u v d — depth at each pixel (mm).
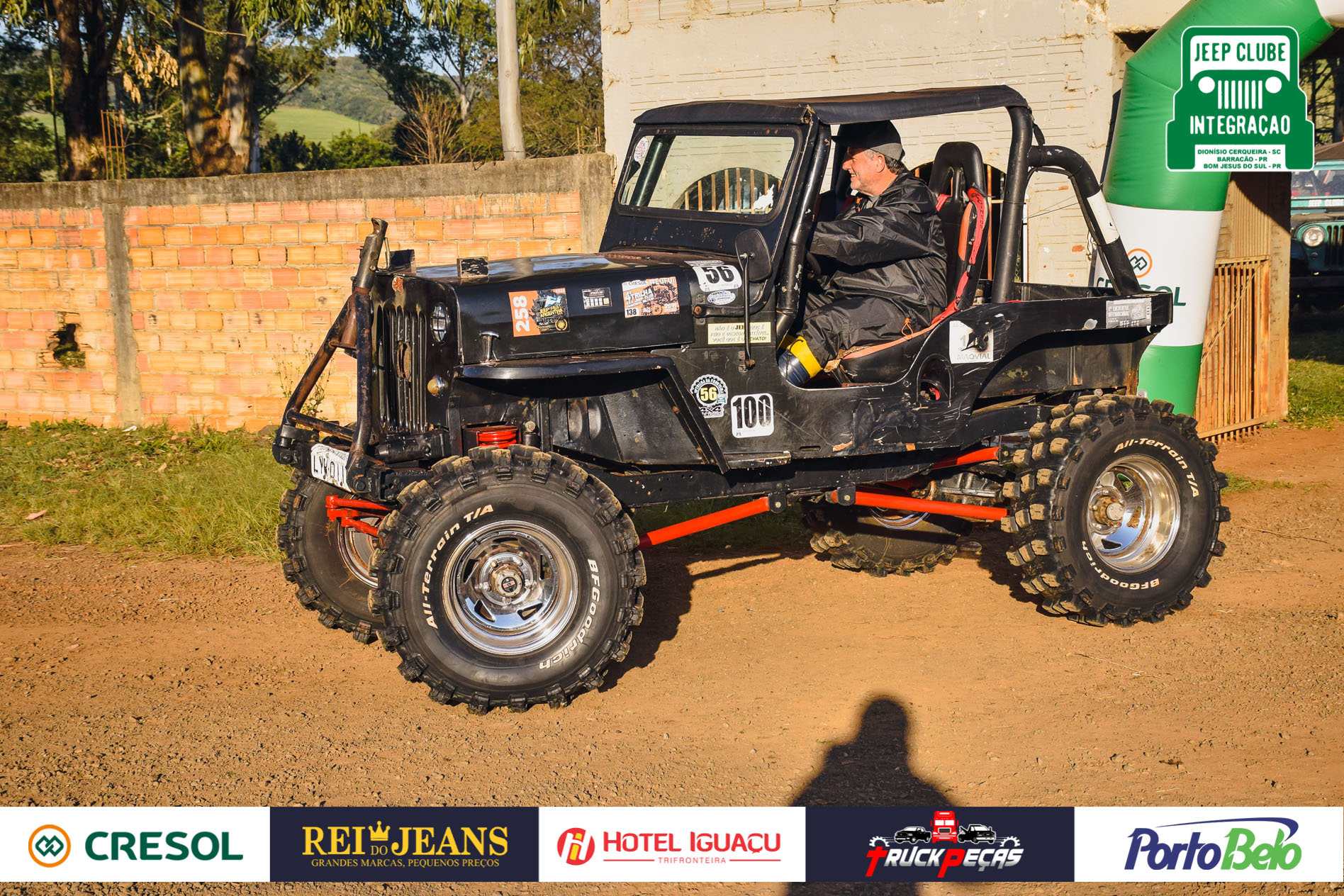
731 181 4934
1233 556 6383
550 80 28562
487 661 4312
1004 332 5062
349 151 45344
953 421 5035
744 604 5758
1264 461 8867
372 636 5215
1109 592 5137
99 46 23844
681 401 4480
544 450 4516
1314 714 4309
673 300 4484
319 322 9281
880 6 8930
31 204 9703
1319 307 19078
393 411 4871
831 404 4777
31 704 4492
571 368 4219
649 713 4445
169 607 5695
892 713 4398
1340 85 37625
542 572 4480
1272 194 10156
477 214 8727
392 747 4137
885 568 6152
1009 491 5195
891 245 4953
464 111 29422
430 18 18953
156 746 4125
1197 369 8281
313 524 5176
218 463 8305
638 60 9516
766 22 9195
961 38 8773
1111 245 5520
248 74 24875
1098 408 5129
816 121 4648
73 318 9820
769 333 4660
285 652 5109
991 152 8758
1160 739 4113
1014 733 4195
